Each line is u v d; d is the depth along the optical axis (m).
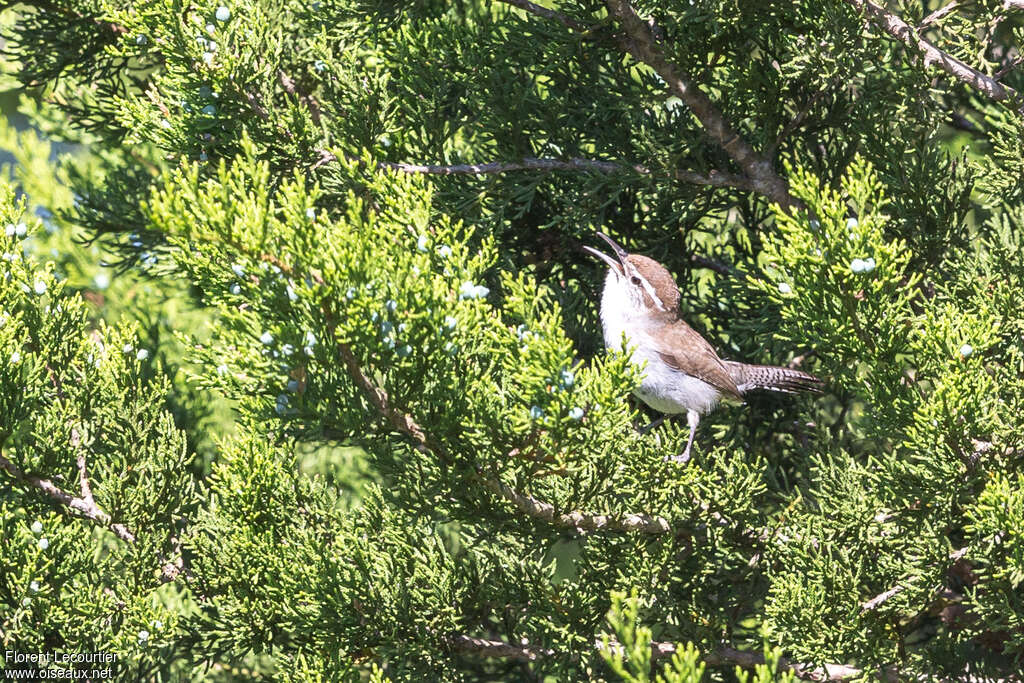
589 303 12.81
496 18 12.73
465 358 8.03
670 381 12.00
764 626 9.44
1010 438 8.49
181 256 7.39
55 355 10.45
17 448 9.88
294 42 12.67
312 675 9.12
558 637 9.67
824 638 9.30
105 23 13.05
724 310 13.47
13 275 9.83
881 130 11.11
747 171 11.70
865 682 9.49
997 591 9.06
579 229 11.60
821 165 12.07
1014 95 10.73
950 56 10.54
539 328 7.75
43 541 9.34
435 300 7.50
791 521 10.53
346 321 7.34
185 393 15.66
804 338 8.73
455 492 8.34
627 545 9.98
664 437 9.73
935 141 10.98
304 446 14.88
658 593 10.03
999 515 8.18
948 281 10.50
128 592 9.83
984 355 9.46
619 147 11.98
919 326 9.36
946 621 11.34
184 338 7.87
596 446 8.02
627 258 12.11
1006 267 10.07
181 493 10.59
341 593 9.16
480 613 10.11
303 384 7.44
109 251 14.80
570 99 11.99
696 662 10.17
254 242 7.07
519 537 9.30
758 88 11.32
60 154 18.23
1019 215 10.90
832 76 10.47
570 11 11.20
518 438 7.92
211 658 10.20
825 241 8.12
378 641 9.49
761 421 13.06
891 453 11.15
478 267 8.30
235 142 10.88
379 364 7.58
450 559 9.98
